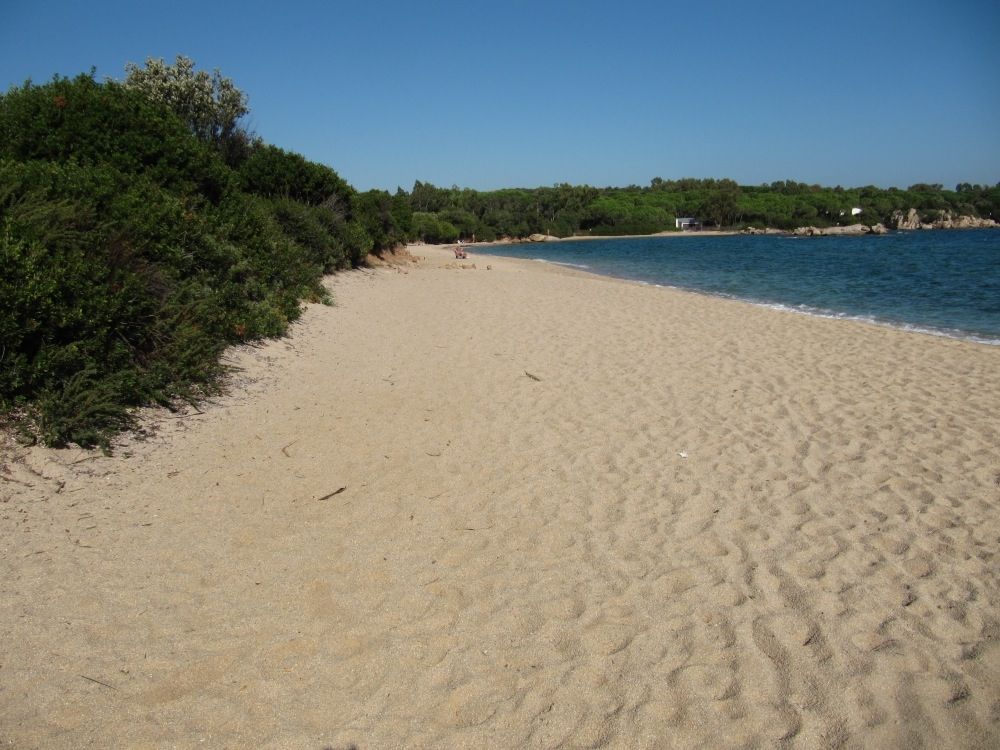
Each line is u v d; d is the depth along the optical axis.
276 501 4.91
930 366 9.39
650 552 4.31
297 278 12.67
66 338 5.66
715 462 5.86
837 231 86.12
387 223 28.44
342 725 2.84
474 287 19.52
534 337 11.55
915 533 4.54
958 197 107.31
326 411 7.03
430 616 3.62
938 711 2.95
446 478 5.52
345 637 3.41
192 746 2.69
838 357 10.04
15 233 5.79
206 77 21.27
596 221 109.94
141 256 7.51
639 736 2.81
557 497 5.16
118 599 3.57
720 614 3.63
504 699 3.02
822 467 5.72
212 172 11.61
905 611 3.66
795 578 3.98
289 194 20.19
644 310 14.87
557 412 7.34
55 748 2.61
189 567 3.95
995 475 5.50
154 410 6.07
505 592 3.86
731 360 9.86
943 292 19.67
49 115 9.99
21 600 3.43
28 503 4.28
